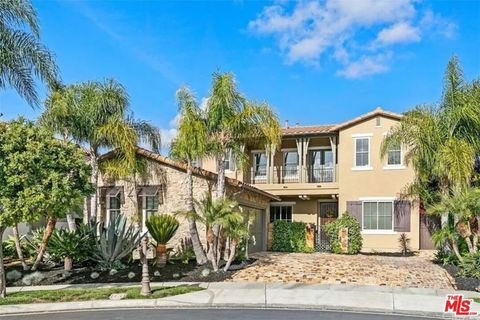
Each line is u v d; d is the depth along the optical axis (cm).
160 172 2080
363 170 2628
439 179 2072
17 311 1195
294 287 1485
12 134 1295
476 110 1942
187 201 1922
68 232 1795
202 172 2014
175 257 1944
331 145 2841
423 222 2534
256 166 2969
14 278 1627
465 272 1645
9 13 1650
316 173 2908
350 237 2466
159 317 1105
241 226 1742
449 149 1873
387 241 2530
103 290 1418
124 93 2061
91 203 2112
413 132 2052
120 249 1748
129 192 2105
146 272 1383
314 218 2936
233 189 2094
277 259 2073
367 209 2595
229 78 1792
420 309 1223
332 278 1630
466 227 1794
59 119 1944
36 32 1703
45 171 1304
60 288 1496
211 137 1873
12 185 1253
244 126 1836
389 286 1509
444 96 2031
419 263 1978
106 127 1942
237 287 1484
